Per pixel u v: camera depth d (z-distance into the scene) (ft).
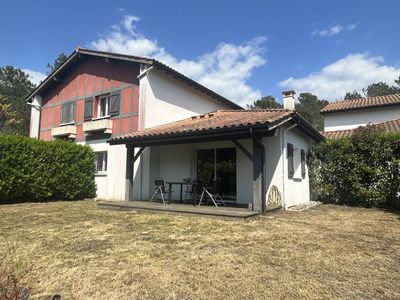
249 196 32.37
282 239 17.44
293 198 34.17
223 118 34.04
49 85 55.67
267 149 32.35
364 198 34.76
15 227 20.86
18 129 114.73
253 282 11.11
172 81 43.73
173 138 29.04
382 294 10.19
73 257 13.97
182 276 11.66
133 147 34.12
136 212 28.19
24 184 35.76
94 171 44.47
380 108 62.18
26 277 11.48
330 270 12.42
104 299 9.79
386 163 34.14
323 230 20.20
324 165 39.63
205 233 18.89
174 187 37.99
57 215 26.18
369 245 16.38
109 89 45.14
